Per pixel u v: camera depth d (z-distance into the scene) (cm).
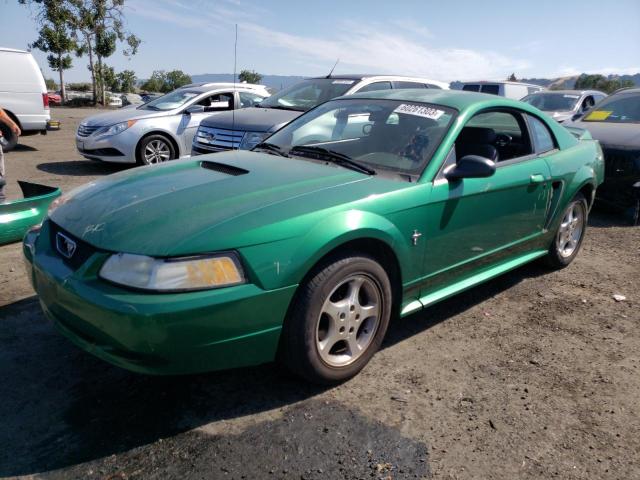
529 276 474
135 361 239
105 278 241
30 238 307
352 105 407
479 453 244
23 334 336
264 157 361
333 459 237
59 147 1226
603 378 311
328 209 271
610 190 657
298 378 299
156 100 1006
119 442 243
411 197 304
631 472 236
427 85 802
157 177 321
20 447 238
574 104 1198
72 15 3275
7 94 1131
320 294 265
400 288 314
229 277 239
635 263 515
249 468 229
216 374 300
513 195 379
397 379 302
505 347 345
